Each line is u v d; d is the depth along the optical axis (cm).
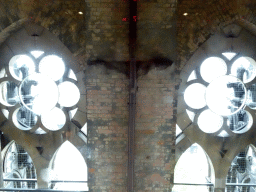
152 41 329
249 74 439
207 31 367
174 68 332
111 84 338
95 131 349
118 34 328
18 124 446
